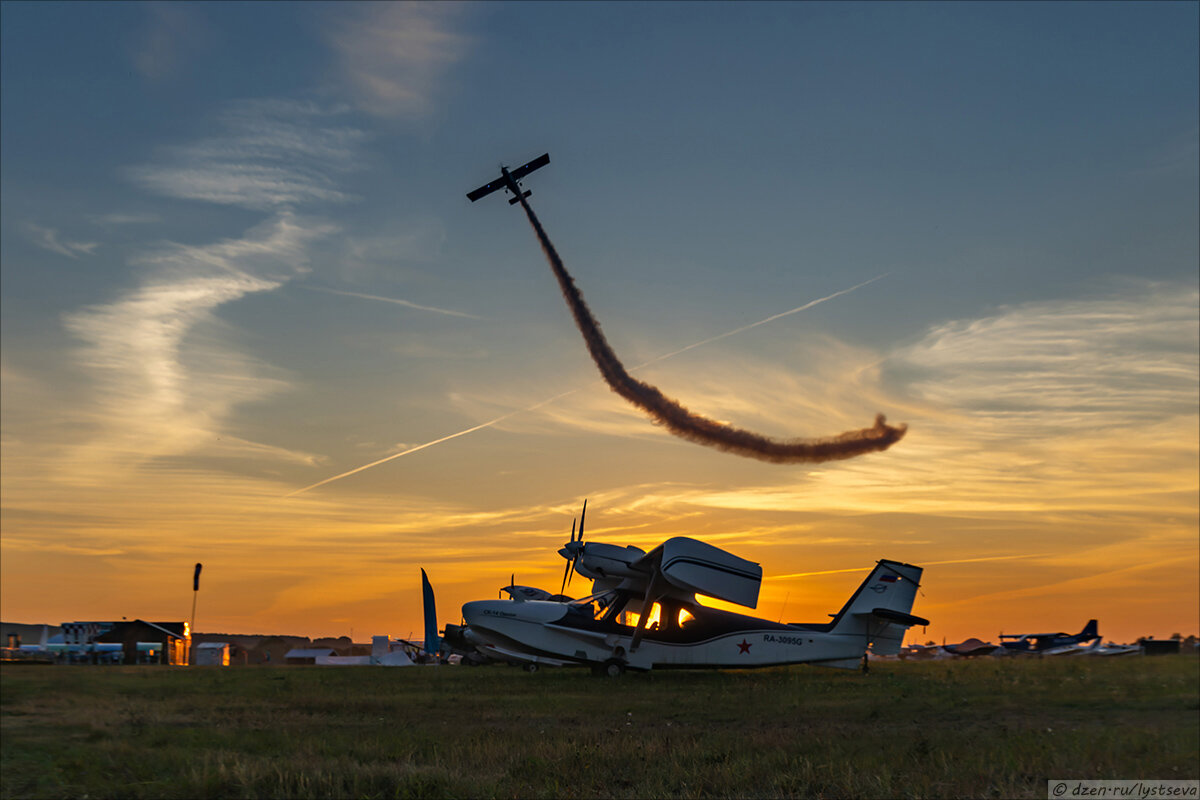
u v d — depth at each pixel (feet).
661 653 110.32
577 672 120.67
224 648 234.58
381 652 253.44
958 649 312.29
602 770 40.93
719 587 105.09
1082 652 290.15
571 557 113.29
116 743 48.91
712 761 41.98
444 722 61.05
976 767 39.70
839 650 117.50
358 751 46.24
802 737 50.70
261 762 42.04
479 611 112.27
